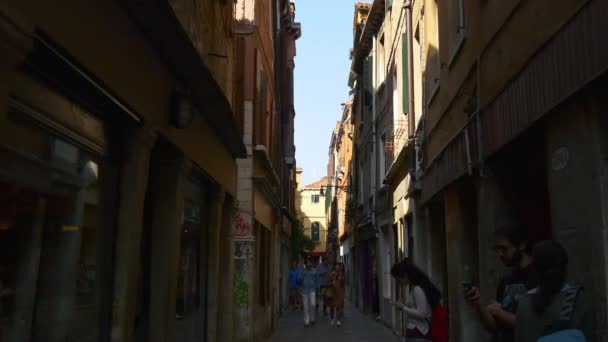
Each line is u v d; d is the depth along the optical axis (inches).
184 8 251.3
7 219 136.9
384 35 778.8
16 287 141.5
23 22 123.1
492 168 281.1
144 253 257.1
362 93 1038.4
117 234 201.3
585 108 174.9
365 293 995.3
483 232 287.1
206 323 364.5
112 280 198.5
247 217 531.5
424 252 513.7
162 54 231.0
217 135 367.9
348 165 1496.1
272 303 711.7
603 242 165.0
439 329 248.4
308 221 2881.4
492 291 275.1
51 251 158.4
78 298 175.3
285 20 965.2
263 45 625.3
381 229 807.7
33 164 147.6
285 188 1027.9
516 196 279.1
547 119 207.8
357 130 1151.6
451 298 375.2
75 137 170.4
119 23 183.5
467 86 324.2
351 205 1190.3
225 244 435.5
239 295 516.4
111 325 195.5
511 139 234.2
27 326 146.7
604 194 166.4
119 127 204.2
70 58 148.3
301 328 743.7
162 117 235.5
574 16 168.7
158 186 265.0
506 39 253.6
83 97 173.0
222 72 374.3
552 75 187.5
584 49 161.9
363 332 671.8
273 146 756.0
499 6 262.7
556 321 128.2
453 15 367.6
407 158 574.6
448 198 386.6
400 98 634.8
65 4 142.9
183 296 303.1
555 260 132.3
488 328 159.5
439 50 410.0
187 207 311.7
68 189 167.8
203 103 296.2
